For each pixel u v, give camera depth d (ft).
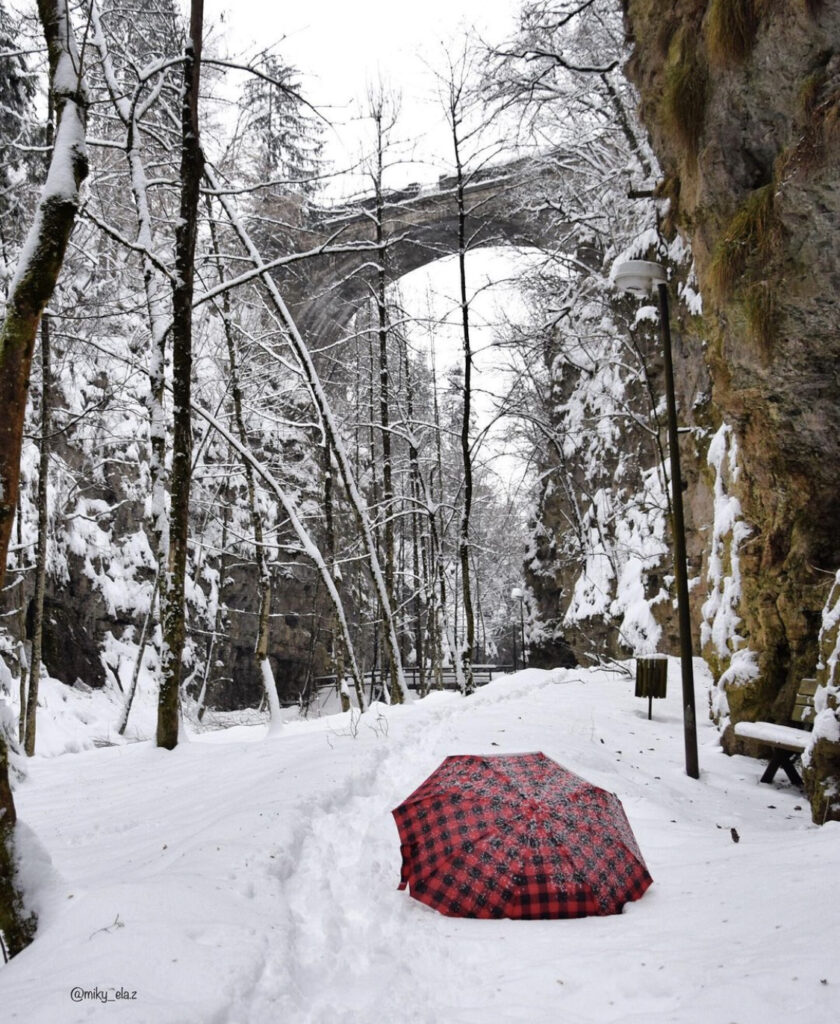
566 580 92.79
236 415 55.62
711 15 27.89
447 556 101.04
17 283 12.83
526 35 57.06
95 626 80.79
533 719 34.40
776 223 26.76
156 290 41.01
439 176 67.05
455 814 14.37
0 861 11.62
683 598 29.07
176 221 34.63
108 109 48.16
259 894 13.46
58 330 55.98
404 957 12.12
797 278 26.48
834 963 9.70
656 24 34.53
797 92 26.20
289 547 50.19
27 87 51.88
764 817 23.89
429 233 87.66
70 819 22.30
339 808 19.97
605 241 76.69
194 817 20.26
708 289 31.27
